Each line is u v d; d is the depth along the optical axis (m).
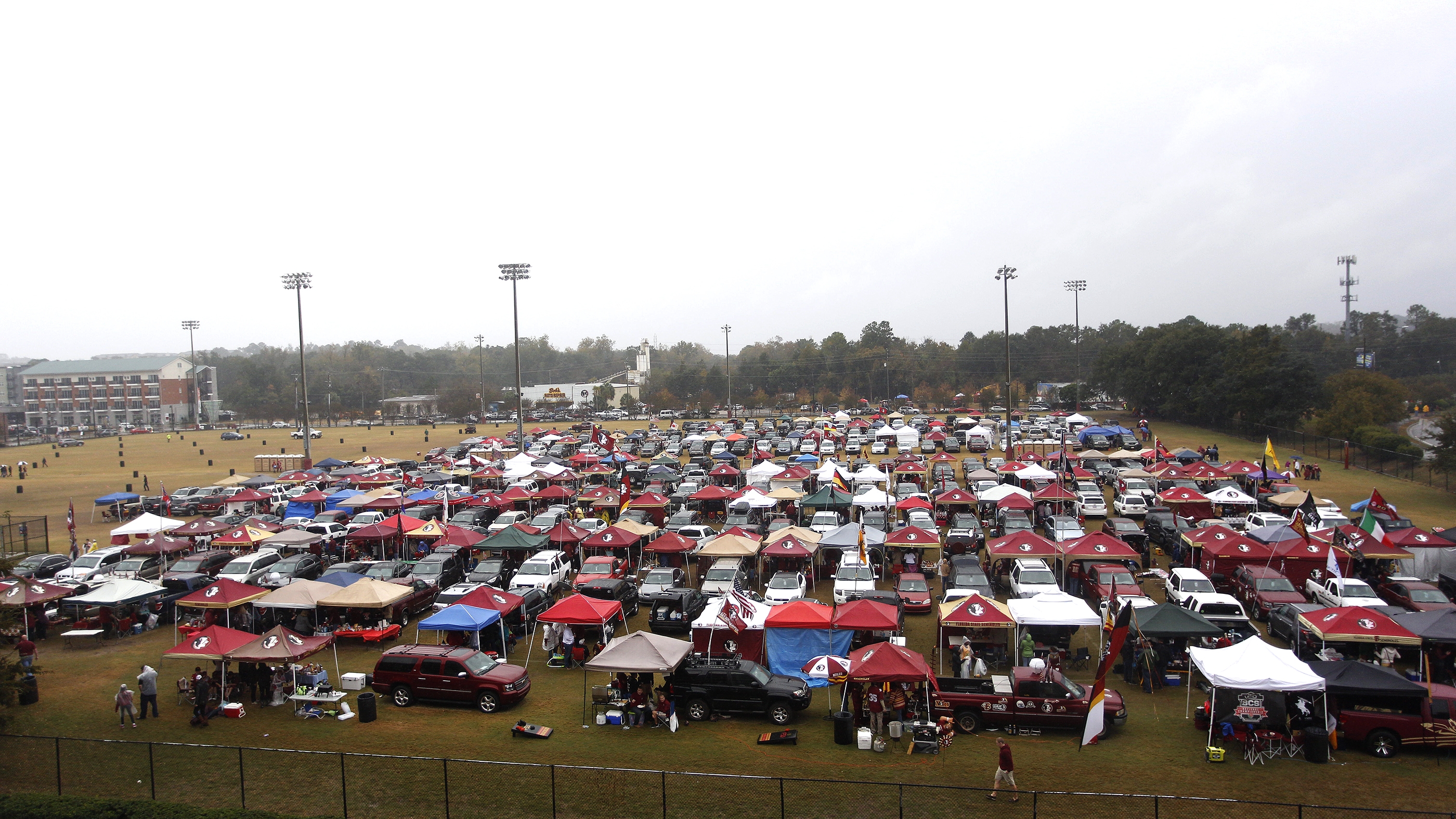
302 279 87.69
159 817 17.81
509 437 115.19
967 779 19.73
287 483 67.44
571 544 43.62
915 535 39.12
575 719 24.02
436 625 27.28
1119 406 154.25
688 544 40.25
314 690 25.30
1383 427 83.50
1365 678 21.78
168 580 36.25
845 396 165.75
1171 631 26.31
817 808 18.36
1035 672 23.53
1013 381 171.12
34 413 196.75
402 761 21.00
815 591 38.88
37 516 62.47
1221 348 112.88
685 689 23.94
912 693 23.59
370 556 45.91
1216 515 51.94
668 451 93.25
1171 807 18.44
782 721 23.55
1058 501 52.06
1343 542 39.22
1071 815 18.00
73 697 26.08
